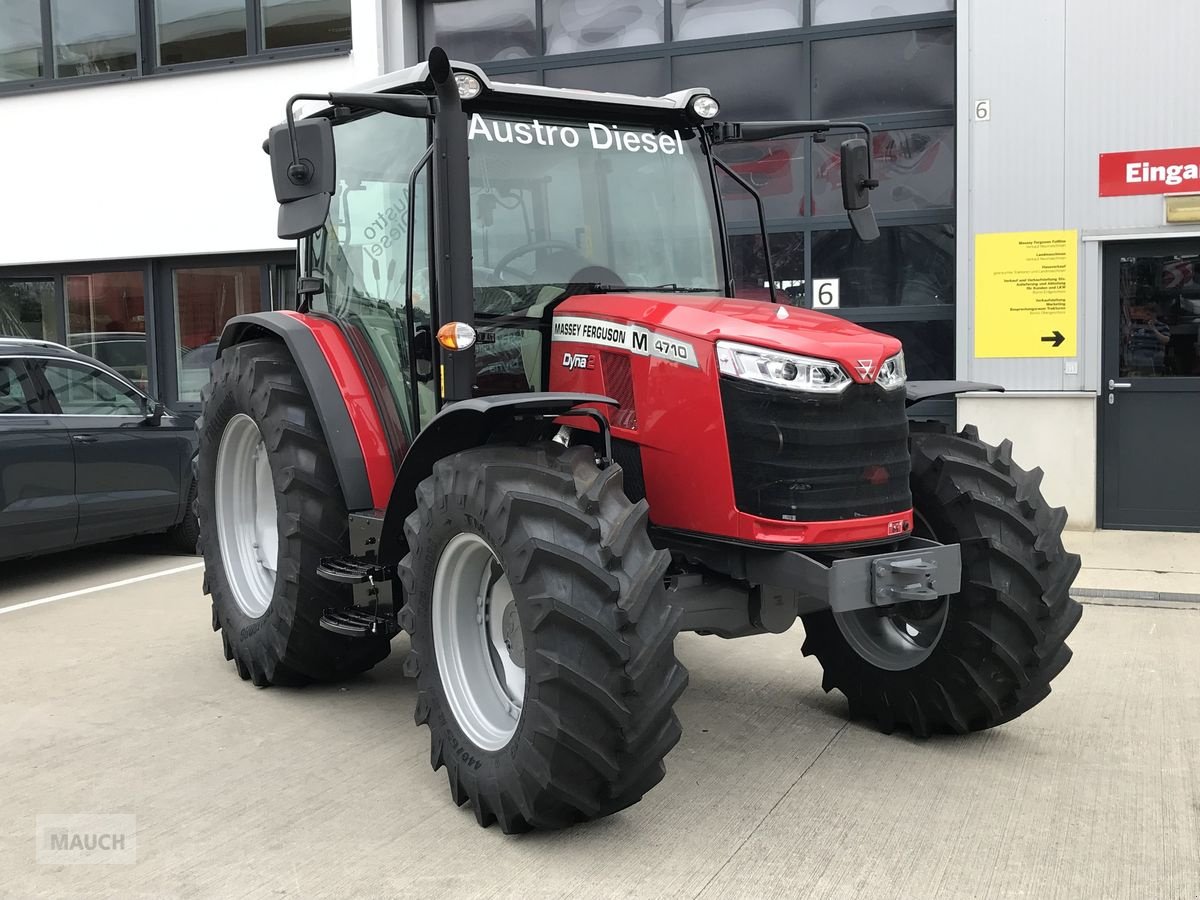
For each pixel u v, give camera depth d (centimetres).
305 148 320
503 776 297
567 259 379
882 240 827
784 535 311
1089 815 317
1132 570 640
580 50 903
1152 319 749
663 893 272
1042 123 745
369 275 414
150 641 521
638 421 339
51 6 1028
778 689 442
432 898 270
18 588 645
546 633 282
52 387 644
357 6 915
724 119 863
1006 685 360
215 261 1011
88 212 1028
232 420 462
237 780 347
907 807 323
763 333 318
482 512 300
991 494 359
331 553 408
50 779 348
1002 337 766
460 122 328
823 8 835
